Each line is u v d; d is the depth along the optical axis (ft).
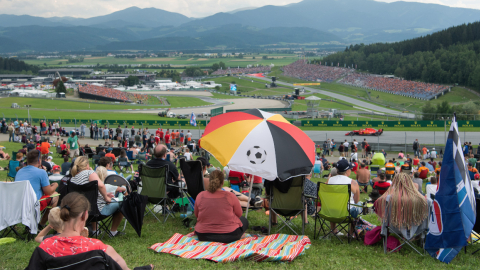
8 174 44.86
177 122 208.54
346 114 309.22
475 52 636.07
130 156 75.87
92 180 24.58
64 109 320.50
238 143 26.91
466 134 183.01
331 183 28.27
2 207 24.64
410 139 173.27
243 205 31.99
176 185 31.96
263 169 25.81
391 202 24.11
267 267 21.01
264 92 611.47
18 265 20.47
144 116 262.47
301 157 26.66
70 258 13.80
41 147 69.72
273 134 27.40
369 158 117.39
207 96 532.73
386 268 21.77
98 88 475.72
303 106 396.78
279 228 29.84
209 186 24.36
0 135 128.67
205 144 27.96
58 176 37.01
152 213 30.48
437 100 475.72
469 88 516.73
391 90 544.62
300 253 23.09
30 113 262.67
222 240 24.14
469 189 23.84
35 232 25.18
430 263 22.79
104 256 14.14
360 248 25.34
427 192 31.30
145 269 18.34
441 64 597.93
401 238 24.67
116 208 25.96
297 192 27.07
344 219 26.30
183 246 23.44
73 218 15.11
